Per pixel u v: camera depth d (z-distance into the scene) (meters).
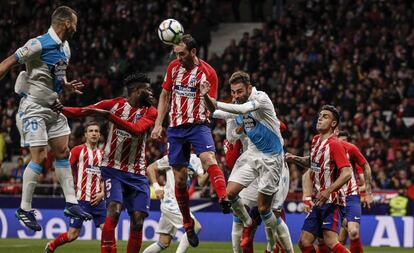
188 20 42.16
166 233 18.30
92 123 20.08
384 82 36.28
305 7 41.34
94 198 19.98
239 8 46.75
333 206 15.77
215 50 44.12
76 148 20.20
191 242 16.47
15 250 23.59
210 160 15.55
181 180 15.99
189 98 15.59
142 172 16.09
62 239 19.22
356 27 39.28
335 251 15.65
